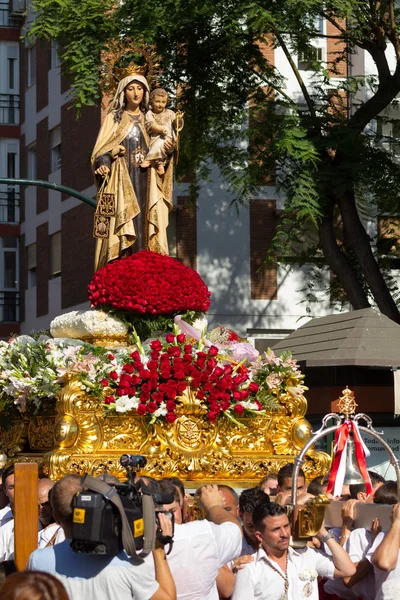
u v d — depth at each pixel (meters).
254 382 11.75
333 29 33.72
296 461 8.30
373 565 8.48
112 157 12.64
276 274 34.81
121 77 13.09
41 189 40.50
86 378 11.20
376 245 28.77
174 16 23.47
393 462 8.69
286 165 24.69
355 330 13.54
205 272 34.28
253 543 8.11
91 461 10.99
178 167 27.34
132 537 6.12
